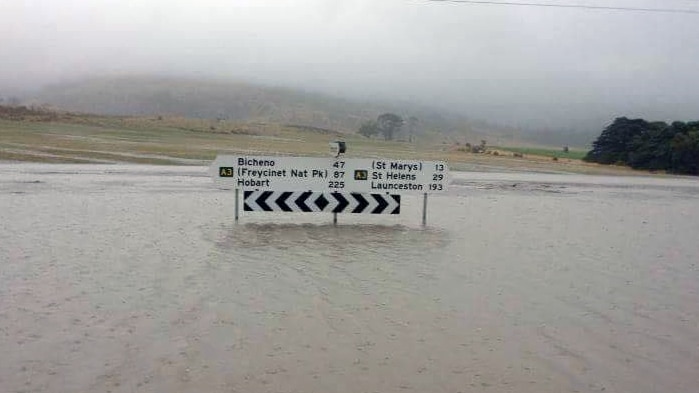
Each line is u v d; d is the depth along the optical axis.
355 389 5.45
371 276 9.84
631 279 10.42
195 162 38.03
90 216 15.21
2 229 12.96
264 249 11.84
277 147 60.56
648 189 36.84
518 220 17.86
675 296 9.34
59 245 11.39
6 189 20.62
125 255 10.70
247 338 6.67
